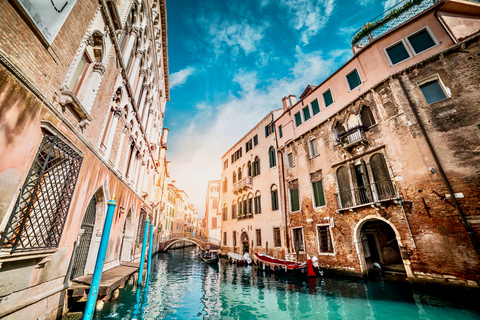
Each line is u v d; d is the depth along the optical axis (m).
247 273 14.29
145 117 14.96
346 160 12.30
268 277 12.63
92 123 7.17
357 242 11.06
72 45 5.54
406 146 9.88
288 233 15.71
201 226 71.94
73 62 5.67
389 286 9.18
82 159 5.93
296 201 15.66
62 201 5.18
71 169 5.46
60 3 4.85
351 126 12.59
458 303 7.03
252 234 20.25
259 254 17.42
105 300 7.48
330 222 12.55
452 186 8.34
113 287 7.03
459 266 7.73
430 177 8.91
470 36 9.14
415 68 10.26
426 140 9.27
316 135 14.68
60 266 5.47
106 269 9.55
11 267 3.90
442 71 9.49
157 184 30.45
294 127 17.03
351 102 12.50
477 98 8.50
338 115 13.30
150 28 13.51
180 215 49.12
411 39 10.98
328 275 12.01
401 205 9.56
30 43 4.19
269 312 6.98
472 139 8.28
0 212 3.65
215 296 8.99
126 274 8.78
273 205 18.22
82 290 6.21
